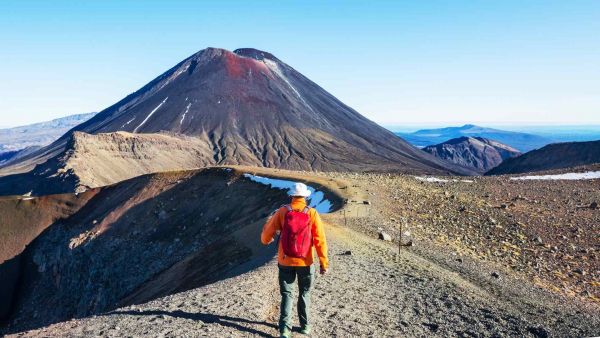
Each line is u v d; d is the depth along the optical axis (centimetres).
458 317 1069
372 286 1317
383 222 2825
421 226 2938
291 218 767
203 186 7656
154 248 6881
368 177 5934
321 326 907
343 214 2991
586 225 3334
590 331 1066
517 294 1529
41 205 10950
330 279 1347
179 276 4056
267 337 805
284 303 780
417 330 957
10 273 9669
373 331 916
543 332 971
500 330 979
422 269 1633
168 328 850
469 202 4153
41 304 8538
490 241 2805
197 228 6569
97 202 10344
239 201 6388
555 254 2586
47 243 10019
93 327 897
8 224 10706
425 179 6038
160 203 8025
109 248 7775
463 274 1762
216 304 1019
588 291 1930
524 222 3391
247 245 3294
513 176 6675
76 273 8225
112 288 6950
